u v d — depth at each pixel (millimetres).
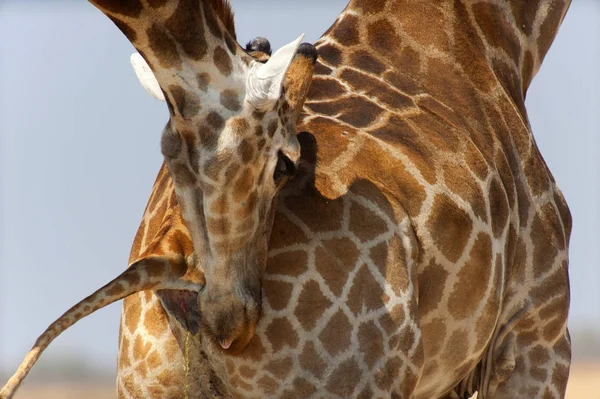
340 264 11266
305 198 11383
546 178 14273
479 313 12875
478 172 12906
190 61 10000
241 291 10492
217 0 10258
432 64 13742
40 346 9891
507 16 15055
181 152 10234
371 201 11656
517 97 14797
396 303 11453
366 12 13852
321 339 11109
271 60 10055
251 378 11195
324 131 12047
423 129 12766
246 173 10188
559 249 14172
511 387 14141
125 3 9656
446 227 12227
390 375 11336
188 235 10820
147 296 11891
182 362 11688
